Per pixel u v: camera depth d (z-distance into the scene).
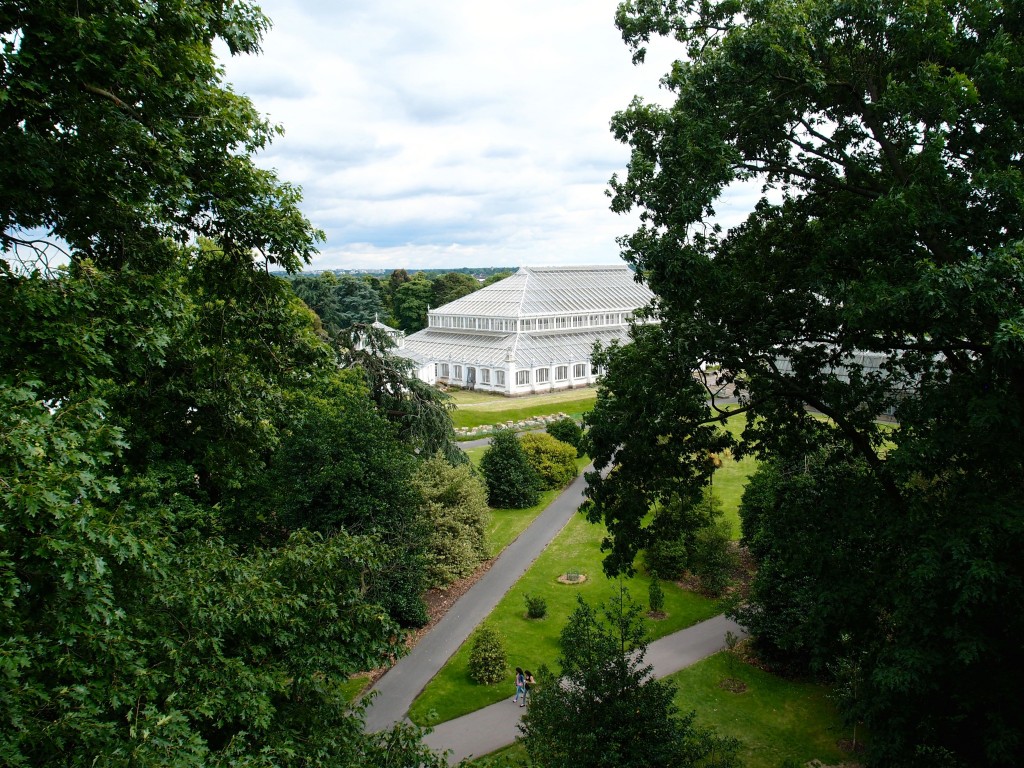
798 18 12.92
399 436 36.12
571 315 91.75
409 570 29.20
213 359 17.16
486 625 30.00
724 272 14.65
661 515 18.05
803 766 20.52
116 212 13.94
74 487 8.12
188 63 12.63
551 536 40.88
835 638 15.53
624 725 14.67
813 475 18.20
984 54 12.47
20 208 12.40
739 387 17.11
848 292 12.46
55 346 11.11
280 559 13.09
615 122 15.33
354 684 25.47
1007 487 12.50
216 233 15.06
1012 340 10.10
